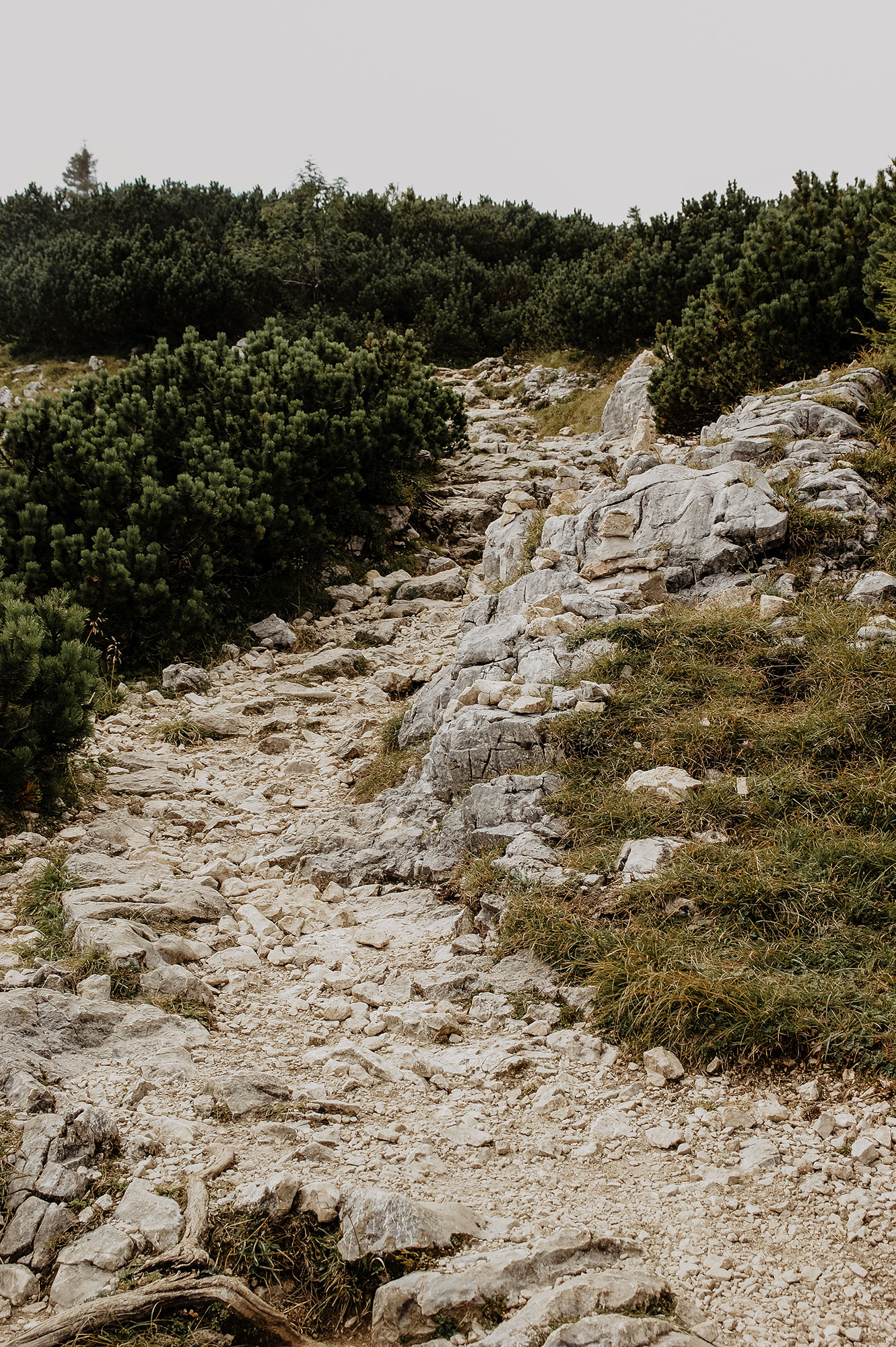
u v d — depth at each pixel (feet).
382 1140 12.55
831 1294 9.86
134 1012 15.21
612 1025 14.56
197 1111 12.98
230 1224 10.82
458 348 92.12
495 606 30.25
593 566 28.27
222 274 85.15
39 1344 9.32
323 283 94.63
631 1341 8.89
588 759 20.66
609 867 17.65
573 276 85.30
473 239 112.57
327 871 21.29
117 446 39.32
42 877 20.29
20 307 85.71
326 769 28.48
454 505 54.03
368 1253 10.41
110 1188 11.46
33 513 36.86
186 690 35.27
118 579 35.53
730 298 46.83
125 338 85.92
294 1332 9.92
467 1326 9.61
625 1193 11.48
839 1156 11.76
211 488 39.88
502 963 16.56
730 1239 10.66
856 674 20.66
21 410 39.50
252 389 47.19
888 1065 12.73
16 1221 10.97
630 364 73.87
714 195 81.30
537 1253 10.15
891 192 43.50
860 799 17.42
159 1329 9.68
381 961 17.58
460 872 19.77
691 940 15.33
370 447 48.62
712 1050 13.66
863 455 29.76
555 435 68.74
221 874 21.66
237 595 42.37
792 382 40.22
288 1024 15.78
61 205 119.34
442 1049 14.73
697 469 31.40
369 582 46.85
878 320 39.93
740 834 17.67
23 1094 12.76
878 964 14.23
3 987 15.85
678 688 21.77
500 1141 12.55
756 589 25.52
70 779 25.62
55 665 24.68
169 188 117.19
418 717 27.35
